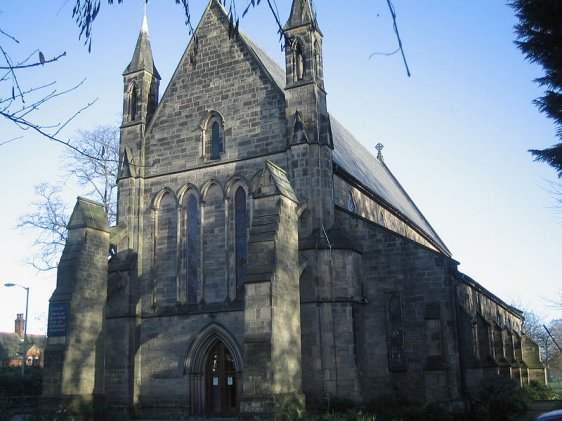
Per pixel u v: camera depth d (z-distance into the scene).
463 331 33.47
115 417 33.72
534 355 57.47
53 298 31.72
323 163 33.69
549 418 10.80
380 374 32.69
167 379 34.25
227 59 37.59
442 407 28.88
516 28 24.27
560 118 26.23
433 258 33.03
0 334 116.81
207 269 35.12
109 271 35.97
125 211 37.44
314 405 29.75
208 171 36.56
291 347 28.03
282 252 28.61
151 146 38.84
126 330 34.91
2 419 33.59
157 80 41.53
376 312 33.53
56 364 30.53
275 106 35.44
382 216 47.97
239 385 32.38
